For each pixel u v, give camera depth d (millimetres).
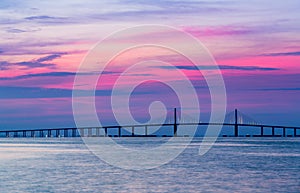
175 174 73875
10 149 159750
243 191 57906
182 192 56938
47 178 68438
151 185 61938
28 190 58062
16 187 60156
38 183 63406
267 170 80188
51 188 59344
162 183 63750
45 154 125500
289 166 87625
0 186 60906
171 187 60438
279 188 60094
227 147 175875
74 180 66312
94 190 58094
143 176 71125
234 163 94125
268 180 67062
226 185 62344
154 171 78312
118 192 56750
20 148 169500
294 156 115375
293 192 57469
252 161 99188
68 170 79500
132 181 65375
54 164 91312
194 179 67688
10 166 87188
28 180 66312
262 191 57906
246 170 80188
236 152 135000
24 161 99188
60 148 169875
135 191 57438
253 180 67000
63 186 60875
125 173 75062
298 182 65250
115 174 73625
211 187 60562
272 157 111625
